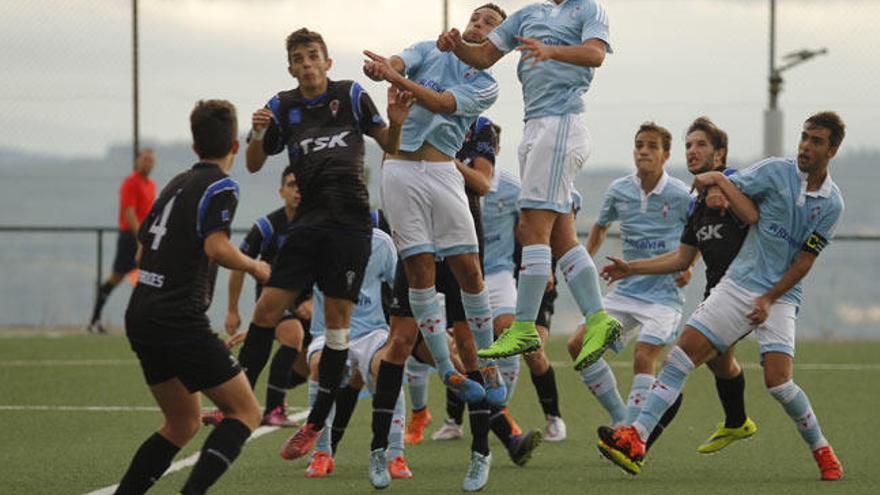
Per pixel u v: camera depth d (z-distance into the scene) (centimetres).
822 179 2012
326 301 1959
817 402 2983
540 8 1902
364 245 1950
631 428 1995
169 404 1680
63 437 2459
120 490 1677
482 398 1945
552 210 1884
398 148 1886
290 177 2453
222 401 1648
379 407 1980
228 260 1611
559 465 2188
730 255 2158
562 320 5141
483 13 2003
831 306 4962
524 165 1891
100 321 4516
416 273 1930
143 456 1675
